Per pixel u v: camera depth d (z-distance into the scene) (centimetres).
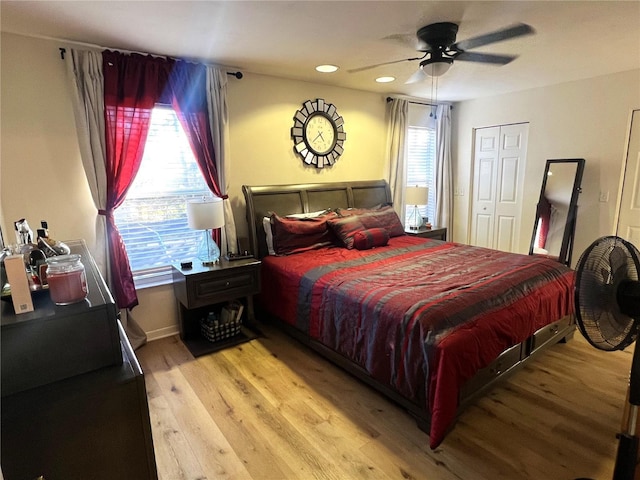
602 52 301
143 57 280
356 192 428
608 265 138
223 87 319
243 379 258
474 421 213
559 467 179
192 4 198
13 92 242
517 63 333
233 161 348
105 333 127
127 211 298
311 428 208
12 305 127
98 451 121
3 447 108
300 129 385
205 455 189
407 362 201
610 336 139
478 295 220
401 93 462
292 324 296
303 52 286
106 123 268
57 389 117
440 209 527
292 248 337
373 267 286
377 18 223
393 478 174
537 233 447
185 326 318
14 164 246
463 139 523
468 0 201
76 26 228
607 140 390
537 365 273
